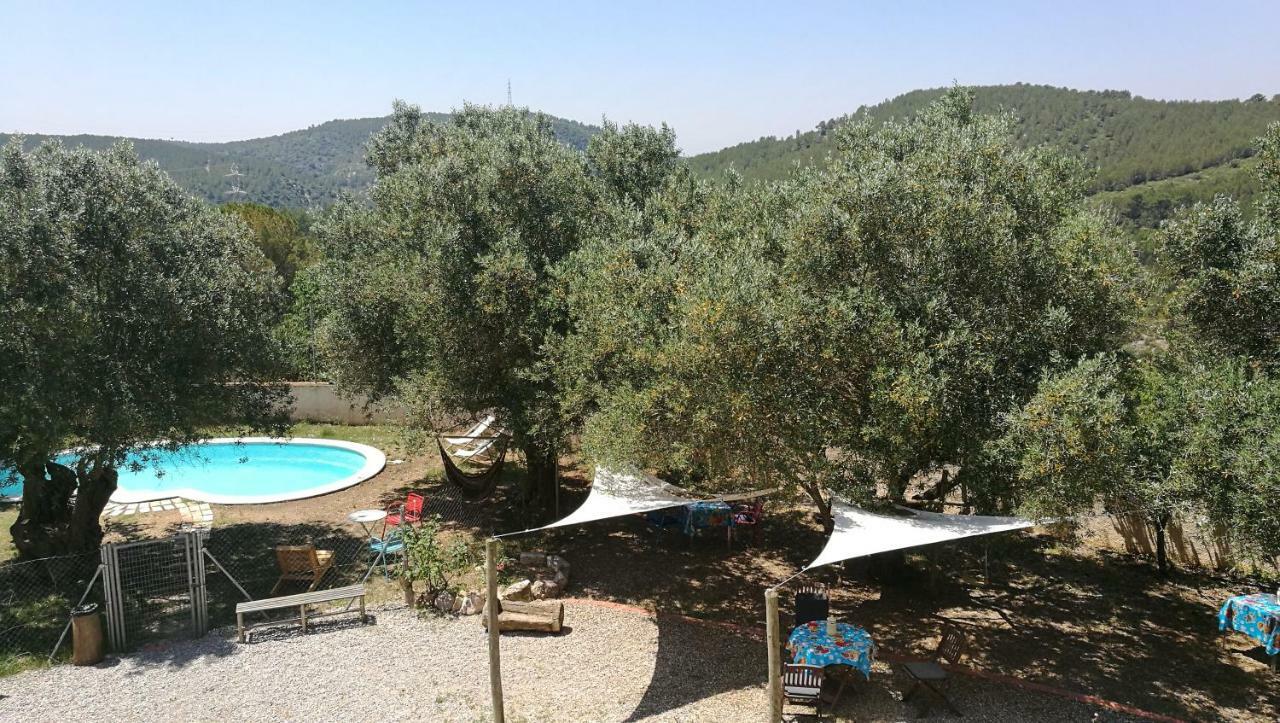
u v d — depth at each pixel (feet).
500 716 29.14
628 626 40.01
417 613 41.42
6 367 37.22
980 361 32.12
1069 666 36.01
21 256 36.63
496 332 49.26
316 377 99.96
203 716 30.94
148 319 40.24
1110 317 37.42
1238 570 48.32
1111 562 50.67
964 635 33.53
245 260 50.70
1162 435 32.58
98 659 35.50
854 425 34.91
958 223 34.71
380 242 60.13
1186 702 32.73
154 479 81.61
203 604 38.73
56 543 45.47
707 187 57.36
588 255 44.88
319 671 34.83
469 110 74.23
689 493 40.86
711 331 32.12
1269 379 35.88
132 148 44.24
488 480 62.54
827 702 31.81
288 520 58.80
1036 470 29.27
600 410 42.52
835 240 36.70
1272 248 37.58
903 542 31.37
